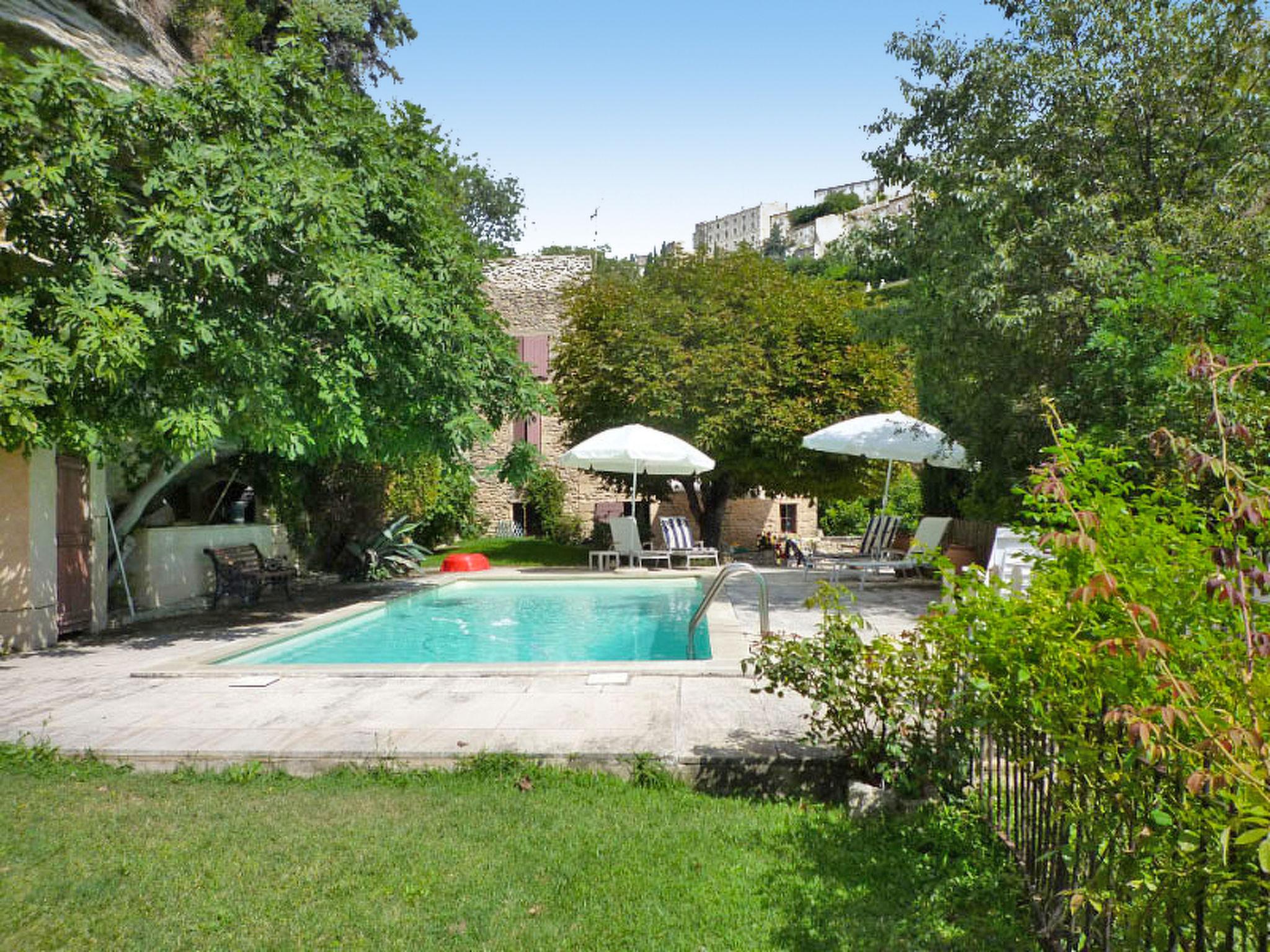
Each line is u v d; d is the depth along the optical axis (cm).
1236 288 470
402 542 1598
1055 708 225
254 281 819
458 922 283
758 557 2017
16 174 658
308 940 271
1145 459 543
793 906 292
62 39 897
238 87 785
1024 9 1063
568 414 1875
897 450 1312
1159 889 174
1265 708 156
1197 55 932
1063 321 875
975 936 267
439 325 923
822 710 512
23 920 283
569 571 1559
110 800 403
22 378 622
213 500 1477
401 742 462
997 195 922
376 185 894
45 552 837
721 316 1780
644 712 519
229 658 739
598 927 278
